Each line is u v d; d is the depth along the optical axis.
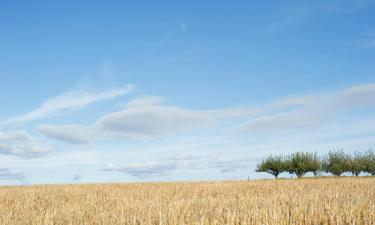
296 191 28.14
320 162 77.88
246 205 18.33
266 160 78.69
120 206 18.73
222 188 33.00
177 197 23.98
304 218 14.75
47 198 24.77
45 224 13.98
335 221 14.52
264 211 15.00
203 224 13.50
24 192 29.44
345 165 77.19
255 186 35.50
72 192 29.44
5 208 18.86
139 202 20.77
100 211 17.08
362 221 14.68
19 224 14.10
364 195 23.81
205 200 21.41
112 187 35.78
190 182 45.12
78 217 15.38
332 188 31.20
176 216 14.52
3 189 33.12
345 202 18.88
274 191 28.75
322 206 17.11
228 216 14.30
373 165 75.62
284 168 75.31
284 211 15.70
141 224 13.78
